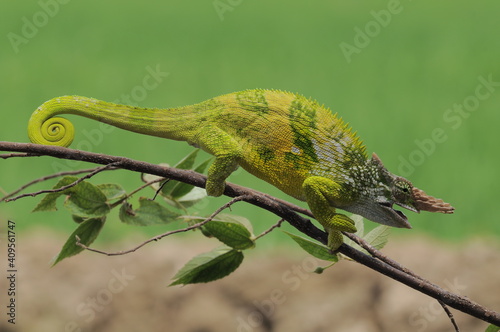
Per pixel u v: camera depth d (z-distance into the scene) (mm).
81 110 4195
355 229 4145
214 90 27297
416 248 12320
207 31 38719
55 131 4082
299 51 33688
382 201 4406
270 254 12836
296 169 4312
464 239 15492
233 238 4090
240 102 4359
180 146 20719
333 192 4262
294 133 4316
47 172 18969
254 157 4289
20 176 18688
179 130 4375
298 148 4316
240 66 30906
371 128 22734
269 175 4324
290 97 4406
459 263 11695
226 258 4227
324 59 32031
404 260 11969
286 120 4320
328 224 4168
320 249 4086
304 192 4262
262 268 11859
